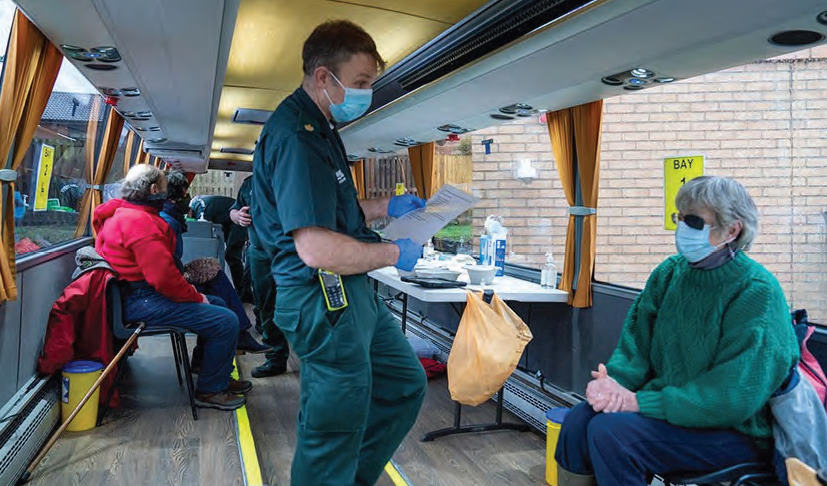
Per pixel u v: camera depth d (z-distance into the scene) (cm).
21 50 261
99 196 534
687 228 207
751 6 190
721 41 222
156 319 363
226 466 303
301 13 321
